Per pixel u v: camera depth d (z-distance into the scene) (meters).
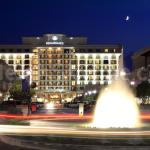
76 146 17.95
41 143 19.00
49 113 60.78
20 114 46.38
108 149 17.45
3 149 18.61
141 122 34.84
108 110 41.66
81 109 49.69
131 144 18.19
